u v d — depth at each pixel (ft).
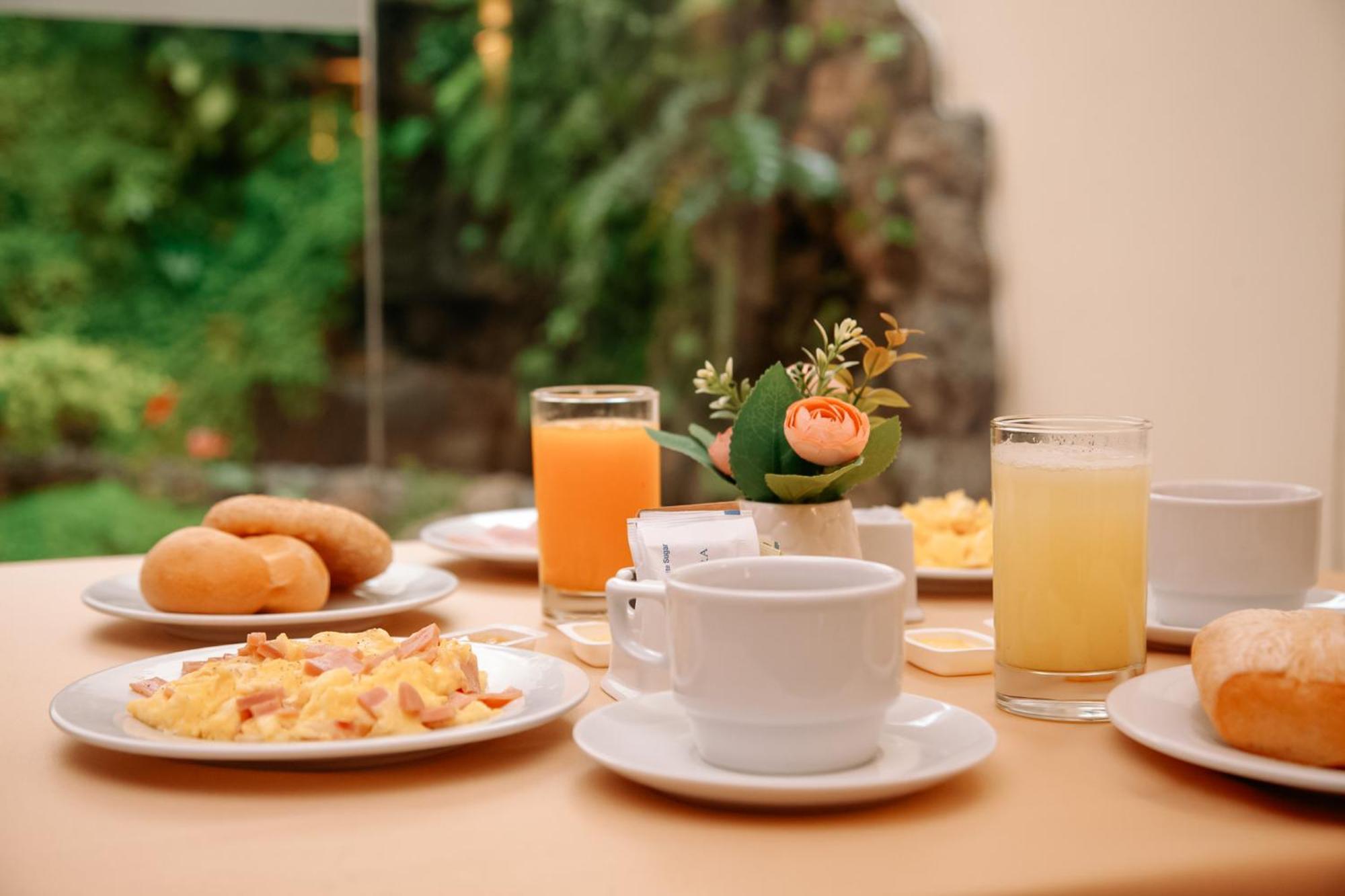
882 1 11.91
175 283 15.62
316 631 3.08
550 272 14.48
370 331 15.58
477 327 15.10
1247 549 2.70
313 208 15.85
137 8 12.39
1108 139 8.77
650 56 13.64
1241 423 7.35
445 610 3.35
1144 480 2.34
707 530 2.47
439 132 14.83
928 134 10.93
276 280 15.85
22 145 14.93
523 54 14.32
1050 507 2.30
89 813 1.86
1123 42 8.54
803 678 1.82
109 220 15.30
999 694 2.39
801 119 12.50
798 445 2.60
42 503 14.96
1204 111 7.65
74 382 15.26
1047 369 9.73
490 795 1.93
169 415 15.67
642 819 1.83
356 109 15.84
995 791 1.93
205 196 15.65
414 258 15.11
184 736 2.05
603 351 14.11
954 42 11.26
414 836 1.77
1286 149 6.88
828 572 2.01
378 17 14.55
